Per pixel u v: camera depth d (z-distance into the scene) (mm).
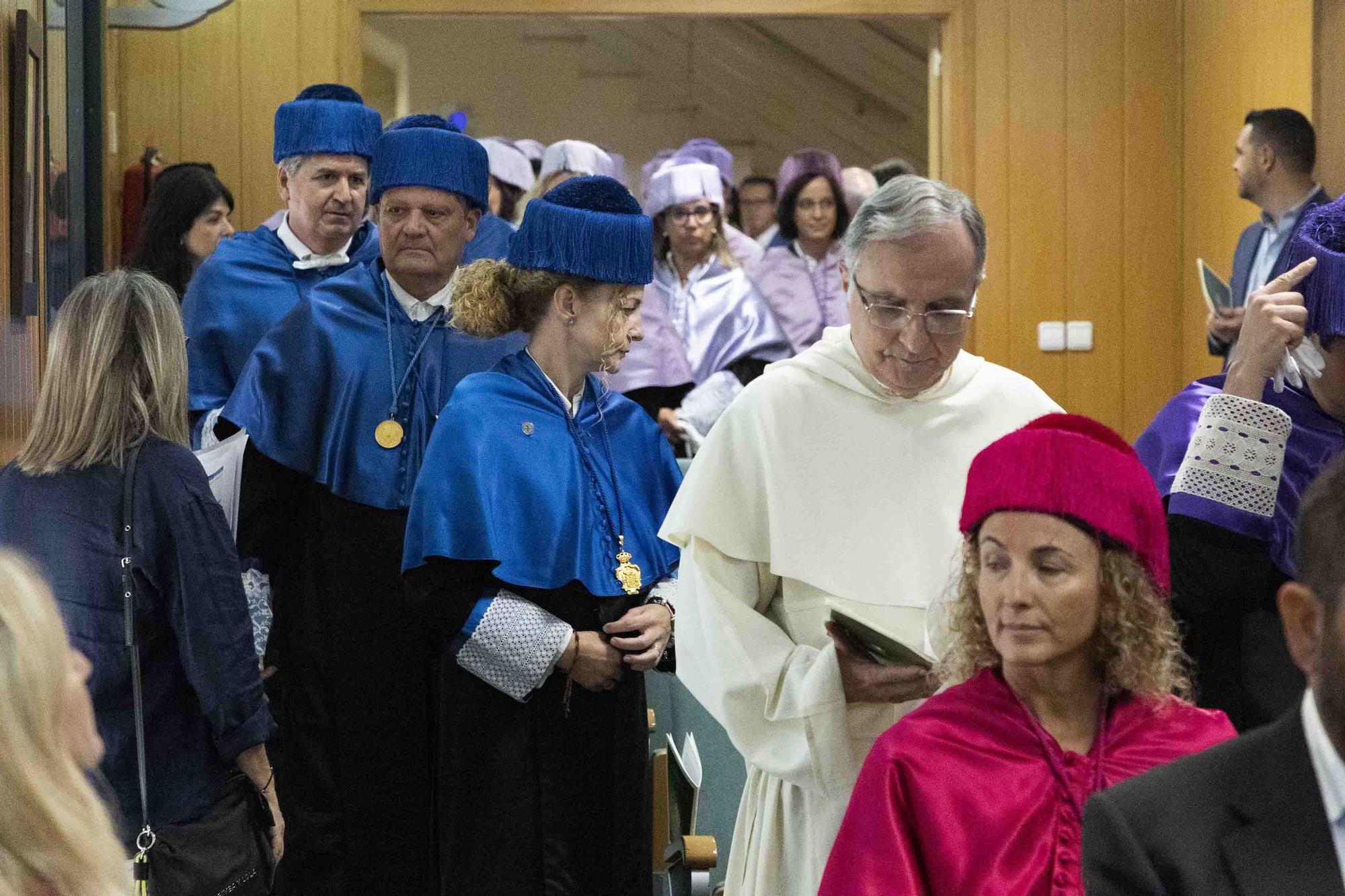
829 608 2602
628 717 2979
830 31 13023
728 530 2670
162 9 6441
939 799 2023
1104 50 8070
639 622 2961
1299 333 2779
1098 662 2098
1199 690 2863
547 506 2959
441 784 2941
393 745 3301
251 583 3641
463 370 3512
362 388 3441
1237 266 6531
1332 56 6543
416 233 3457
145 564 2814
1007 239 8062
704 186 6625
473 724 2918
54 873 1438
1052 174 8078
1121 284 8109
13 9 4199
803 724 2469
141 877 2768
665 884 3547
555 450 3020
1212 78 7738
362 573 3350
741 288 6711
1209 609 2797
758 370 6617
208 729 2908
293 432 3412
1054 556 2027
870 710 2545
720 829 3746
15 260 4160
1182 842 1488
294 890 3293
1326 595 1383
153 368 2885
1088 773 2031
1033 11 8047
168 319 2932
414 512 2924
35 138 4406
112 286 2920
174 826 2838
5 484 2863
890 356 2621
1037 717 2096
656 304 6590
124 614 2805
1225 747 1537
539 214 3006
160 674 2857
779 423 2705
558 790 2932
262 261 4262
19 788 1439
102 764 2785
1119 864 1505
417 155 3449
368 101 13555
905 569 2627
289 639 3406
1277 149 6305
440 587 2893
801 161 7363
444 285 3572
